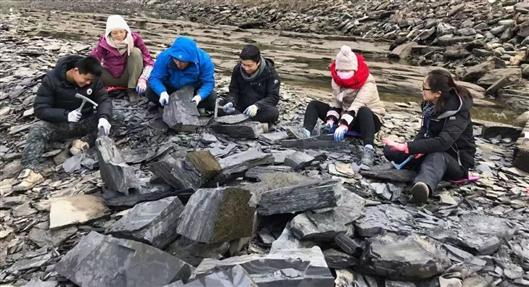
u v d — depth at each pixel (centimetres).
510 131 668
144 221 362
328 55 1320
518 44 1203
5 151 586
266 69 616
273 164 494
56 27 1670
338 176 502
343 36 1556
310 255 327
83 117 573
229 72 1078
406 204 464
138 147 566
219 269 317
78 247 353
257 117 618
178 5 2712
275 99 624
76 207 429
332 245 388
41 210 446
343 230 382
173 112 584
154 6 2823
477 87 993
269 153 518
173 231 368
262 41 1520
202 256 360
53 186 498
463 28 1345
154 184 456
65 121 545
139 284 317
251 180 462
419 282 361
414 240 380
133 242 340
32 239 407
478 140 668
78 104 559
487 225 427
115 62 682
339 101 589
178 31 1688
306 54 1322
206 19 2206
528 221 447
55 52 1039
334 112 593
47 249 393
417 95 972
